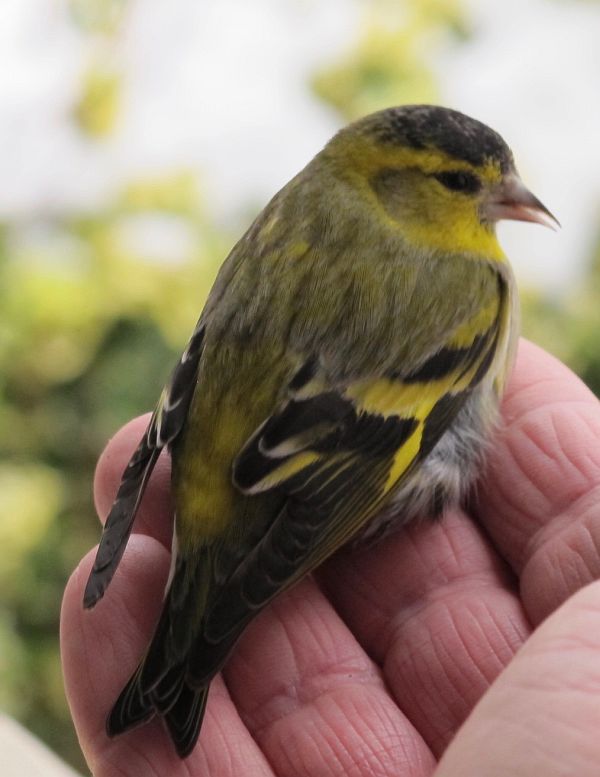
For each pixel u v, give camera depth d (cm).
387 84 59
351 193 46
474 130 46
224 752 43
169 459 47
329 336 44
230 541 43
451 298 45
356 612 46
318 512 43
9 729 47
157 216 59
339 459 44
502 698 40
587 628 40
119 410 57
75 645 44
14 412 57
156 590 44
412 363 44
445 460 46
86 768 56
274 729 44
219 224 59
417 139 45
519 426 47
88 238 58
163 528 46
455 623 45
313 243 45
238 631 42
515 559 46
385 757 44
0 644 55
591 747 39
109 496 47
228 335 44
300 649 45
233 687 44
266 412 43
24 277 57
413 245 45
